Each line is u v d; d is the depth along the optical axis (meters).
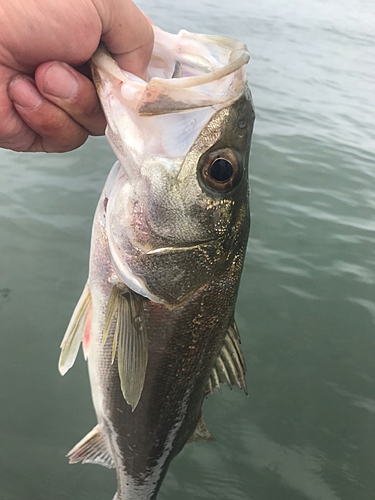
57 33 0.13
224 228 0.17
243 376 0.21
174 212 0.16
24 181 0.59
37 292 0.43
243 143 0.17
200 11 1.64
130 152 0.16
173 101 0.15
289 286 0.48
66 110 0.15
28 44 0.13
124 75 0.15
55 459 0.33
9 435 0.34
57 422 0.35
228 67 0.15
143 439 0.20
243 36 1.45
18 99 0.14
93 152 0.67
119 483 0.22
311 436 0.37
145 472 0.21
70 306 0.42
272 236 0.55
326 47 1.53
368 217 0.61
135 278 0.17
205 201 0.17
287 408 0.38
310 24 1.89
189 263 0.17
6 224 0.51
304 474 0.35
